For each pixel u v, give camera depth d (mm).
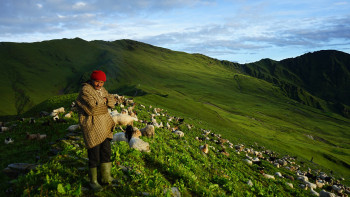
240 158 25344
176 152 12789
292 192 17359
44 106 38500
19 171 5816
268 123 176375
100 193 5230
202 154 16656
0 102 186875
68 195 4824
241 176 15055
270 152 46312
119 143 9672
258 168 22062
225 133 54625
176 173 8539
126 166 7320
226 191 10133
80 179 5562
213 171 12695
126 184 6035
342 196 24672
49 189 4895
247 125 128625
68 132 11508
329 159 85938
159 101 80438
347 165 84188
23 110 186500
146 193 5941
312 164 55312
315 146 119000
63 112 18422
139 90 194250
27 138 9820
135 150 8977
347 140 181750
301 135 148875
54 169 5844
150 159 9102
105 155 5508
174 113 58688
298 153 81125
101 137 5203
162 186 6746
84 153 7695
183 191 7484
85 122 5148
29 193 4617
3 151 8016
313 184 23438
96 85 5246
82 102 5133
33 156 7340
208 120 78875
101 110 5270
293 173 27578
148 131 14086
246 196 10812
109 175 5668
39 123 13219
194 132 33844
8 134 10750
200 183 9336
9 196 4707
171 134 20688
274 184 17266
